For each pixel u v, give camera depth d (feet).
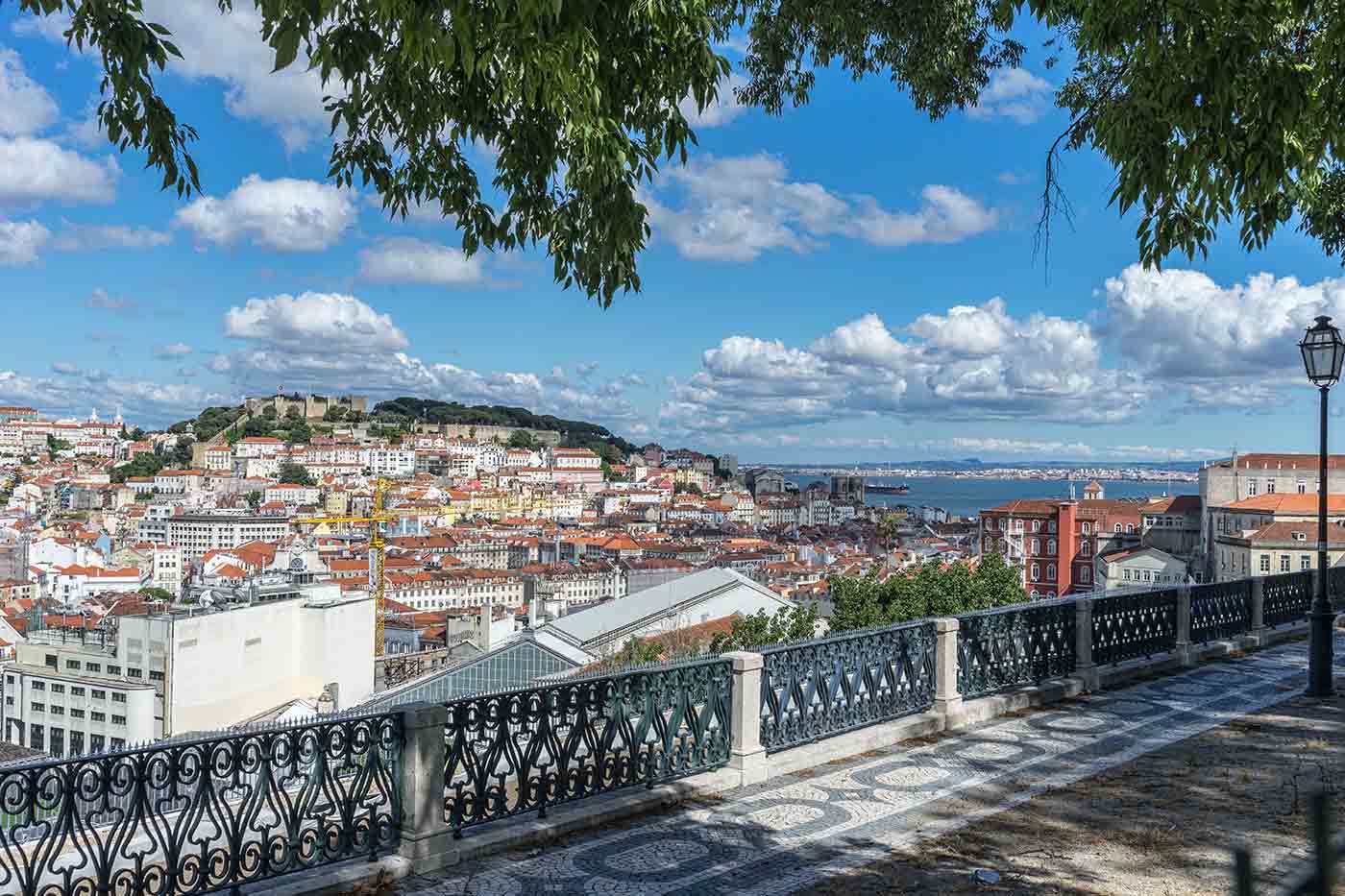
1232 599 49.67
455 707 22.08
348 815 20.53
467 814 22.35
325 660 205.87
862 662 31.76
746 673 27.68
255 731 19.29
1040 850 21.81
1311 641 38.42
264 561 547.49
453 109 21.12
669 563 460.96
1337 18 19.33
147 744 18.04
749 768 27.25
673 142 20.92
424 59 16.52
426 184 23.52
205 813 20.58
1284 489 240.73
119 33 18.61
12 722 203.21
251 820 19.20
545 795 23.77
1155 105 19.65
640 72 19.90
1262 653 48.16
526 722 23.44
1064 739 31.81
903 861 21.27
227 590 282.77
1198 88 18.84
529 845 22.49
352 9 17.01
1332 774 27.17
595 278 21.30
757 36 39.32
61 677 199.41
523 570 581.94
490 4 16.43
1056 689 37.81
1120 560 241.55
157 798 18.03
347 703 207.41
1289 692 38.83
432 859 21.03
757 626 99.60
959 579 99.91
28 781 16.51
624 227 20.17
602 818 23.89
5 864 16.29
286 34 14.94
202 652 192.13
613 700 25.22
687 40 19.76
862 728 31.55
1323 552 38.29
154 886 19.81
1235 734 32.14
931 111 40.93
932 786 26.89
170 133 20.33
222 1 19.06
